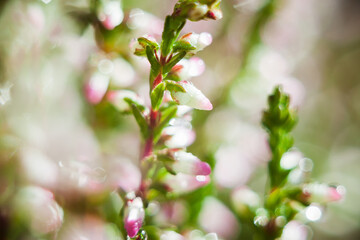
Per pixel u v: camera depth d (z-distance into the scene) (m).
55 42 0.09
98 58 0.09
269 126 0.09
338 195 0.09
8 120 0.08
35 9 0.09
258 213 0.09
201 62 0.08
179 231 0.09
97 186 0.08
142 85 0.09
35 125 0.09
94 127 0.09
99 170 0.09
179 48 0.08
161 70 0.08
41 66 0.09
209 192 0.09
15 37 0.09
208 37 0.08
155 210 0.09
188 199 0.09
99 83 0.09
